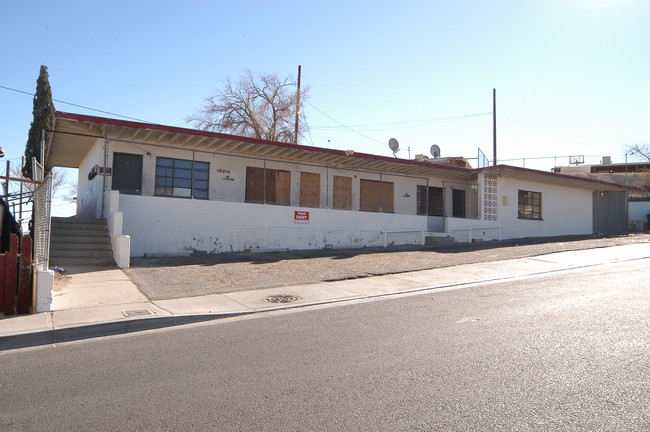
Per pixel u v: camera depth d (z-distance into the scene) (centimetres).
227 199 1928
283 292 1073
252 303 959
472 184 2662
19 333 707
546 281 1167
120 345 691
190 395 485
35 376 558
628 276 1198
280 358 602
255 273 1288
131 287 1073
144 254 1580
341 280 1231
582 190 2922
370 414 429
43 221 904
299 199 2106
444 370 538
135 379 538
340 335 706
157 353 643
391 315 836
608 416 414
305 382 513
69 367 590
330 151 1934
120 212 1438
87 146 1884
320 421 417
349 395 473
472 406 440
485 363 557
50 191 885
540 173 2439
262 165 2025
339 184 2228
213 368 570
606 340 636
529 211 2620
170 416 436
